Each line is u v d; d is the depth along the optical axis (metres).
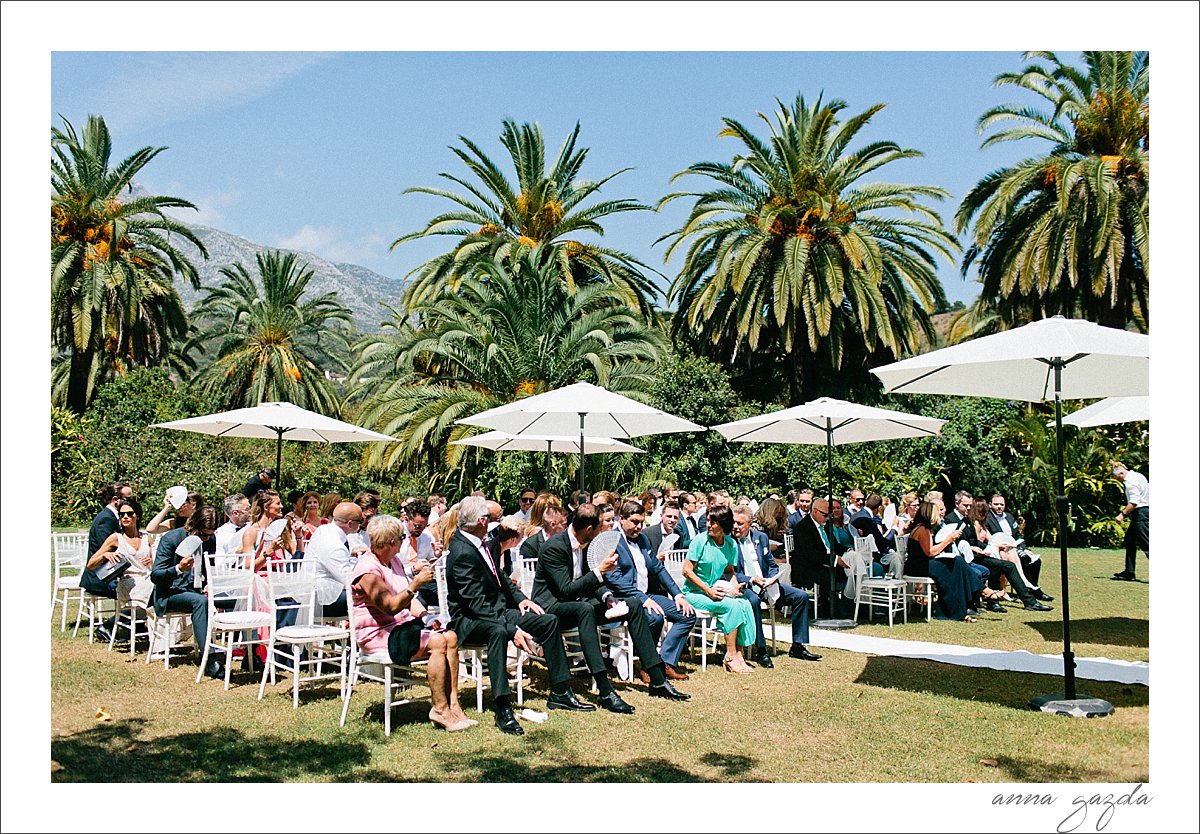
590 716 7.28
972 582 12.23
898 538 12.36
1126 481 15.66
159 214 32.28
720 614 8.87
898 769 6.10
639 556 8.81
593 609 7.84
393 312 37.00
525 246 26.92
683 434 22.83
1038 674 8.61
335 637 7.37
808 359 29.39
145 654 9.28
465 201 30.47
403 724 6.97
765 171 26.81
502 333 23.42
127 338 32.16
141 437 25.28
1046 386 8.84
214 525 8.94
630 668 8.42
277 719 7.04
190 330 41.12
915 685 8.23
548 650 7.57
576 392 10.35
